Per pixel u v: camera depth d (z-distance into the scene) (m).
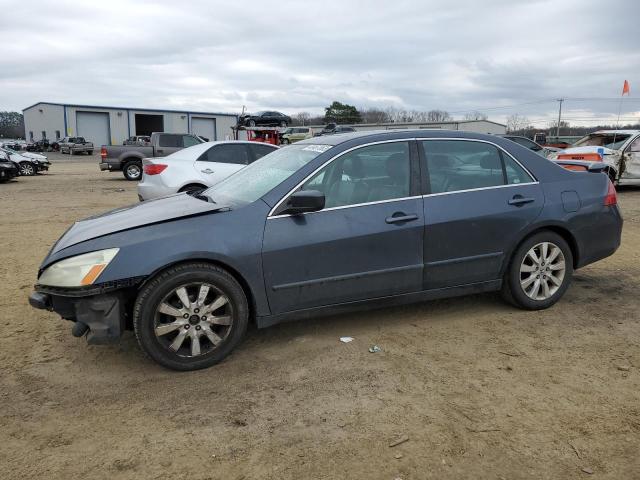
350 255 4.07
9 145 52.62
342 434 2.97
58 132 65.31
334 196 4.12
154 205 4.49
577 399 3.32
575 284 5.73
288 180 4.05
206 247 3.69
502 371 3.70
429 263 4.34
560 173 4.89
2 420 3.14
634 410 3.18
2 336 4.40
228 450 2.84
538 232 4.73
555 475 2.62
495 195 4.55
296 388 3.50
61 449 2.86
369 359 3.92
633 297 5.28
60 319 4.78
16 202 13.27
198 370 3.77
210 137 73.19
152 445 2.89
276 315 3.98
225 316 3.81
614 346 4.11
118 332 3.64
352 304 4.18
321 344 4.19
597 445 2.85
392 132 4.45
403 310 4.94
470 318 4.71
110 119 67.31
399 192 4.29
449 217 4.35
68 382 3.61
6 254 7.35
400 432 2.98
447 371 3.71
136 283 3.59
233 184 4.73
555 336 4.30
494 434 2.96
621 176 13.87
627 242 7.89
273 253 3.86
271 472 2.66
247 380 3.62
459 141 4.58
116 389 3.51
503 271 4.66
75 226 4.28
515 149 4.77
